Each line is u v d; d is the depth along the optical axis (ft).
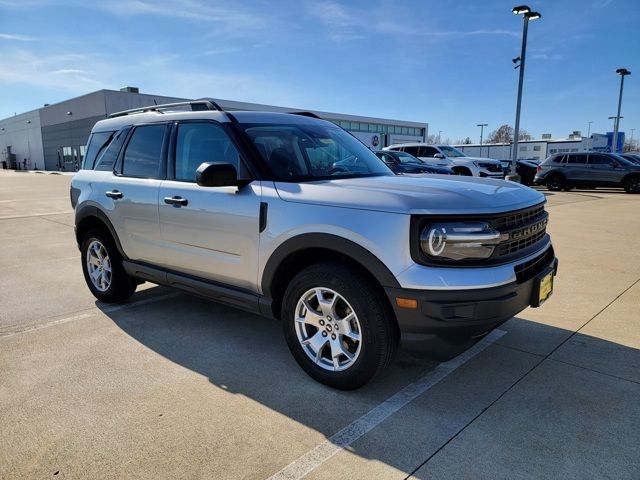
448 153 64.34
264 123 12.17
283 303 10.44
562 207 42.83
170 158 12.76
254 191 10.55
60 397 9.70
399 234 8.55
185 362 11.32
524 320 13.88
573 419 8.79
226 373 10.76
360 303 9.05
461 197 8.98
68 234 29.73
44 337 12.87
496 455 7.78
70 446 8.09
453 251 8.47
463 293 8.32
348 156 12.72
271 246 10.19
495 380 10.31
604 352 11.68
